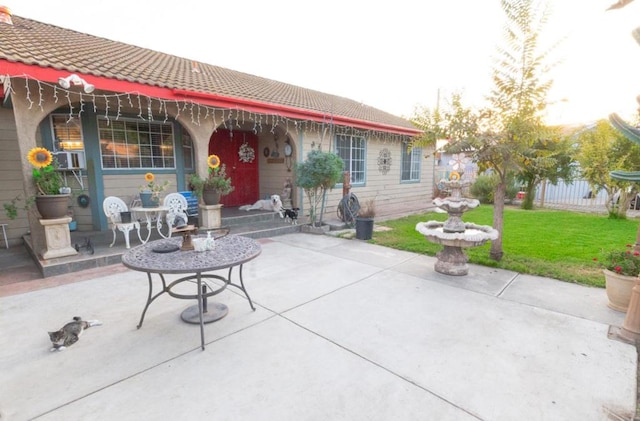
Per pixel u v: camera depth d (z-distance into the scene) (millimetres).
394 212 10109
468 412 1894
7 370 2277
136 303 3400
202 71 8438
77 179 6152
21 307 3287
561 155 9953
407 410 1909
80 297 3543
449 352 2512
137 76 5227
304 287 3893
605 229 7277
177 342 2646
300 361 2389
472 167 8773
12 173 5781
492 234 4102
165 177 7117
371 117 11086
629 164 8258
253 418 1843
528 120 4086
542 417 1854
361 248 5809
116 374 2234
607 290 3328
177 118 5855
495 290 3797
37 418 1842
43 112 4449
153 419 1835
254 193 9641
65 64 4449
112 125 6352
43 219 4332
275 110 6727
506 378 2199
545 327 2908
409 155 12023
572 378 2199
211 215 6234
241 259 2660
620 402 1974
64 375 2225
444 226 4453
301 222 7656
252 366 2328
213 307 3273
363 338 2717
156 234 6090
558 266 4598
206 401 1977
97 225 6324
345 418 1845
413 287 3896
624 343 2641
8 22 6109
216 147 8719
